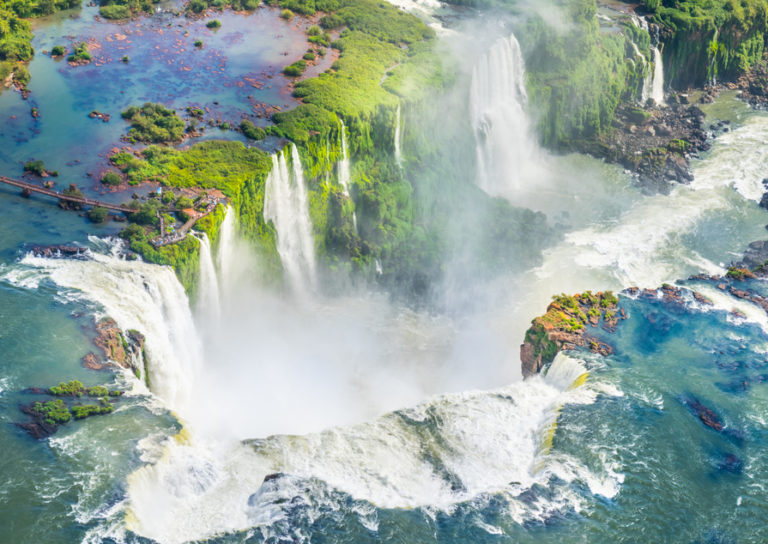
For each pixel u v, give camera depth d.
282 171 142.75
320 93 158.25
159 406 100.25
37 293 111.94
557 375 120.69
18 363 102.19
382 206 151.00
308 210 146.50
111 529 85.94
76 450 93.19
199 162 138.88
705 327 128.38
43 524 85.88
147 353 110.56
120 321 109.38
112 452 93.38
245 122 148.62
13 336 105.25
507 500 98.94
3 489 88.69
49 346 104.62
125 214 127.69
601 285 150.75
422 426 109.12
